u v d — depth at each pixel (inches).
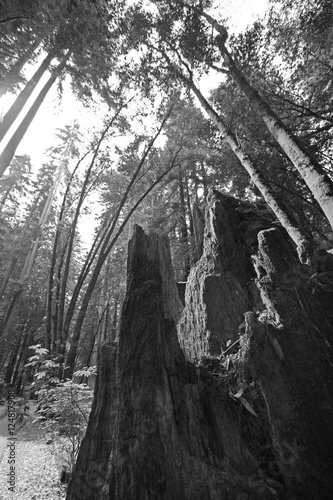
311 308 121.3
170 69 370.0
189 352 187.9
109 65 313.7
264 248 141.6
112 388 117.3
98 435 106.6
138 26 321.7
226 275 195.8
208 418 104.1
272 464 94.6
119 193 555.2
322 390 100.0
